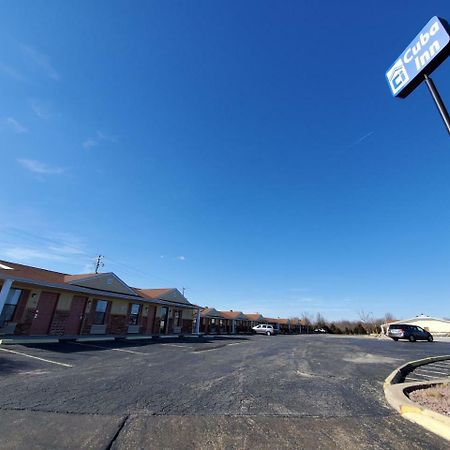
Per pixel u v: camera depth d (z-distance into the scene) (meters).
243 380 8.02
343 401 6.00
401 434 4.26
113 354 12.35
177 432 4.25
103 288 21.25
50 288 17.48
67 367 8.98
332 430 4.40
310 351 16.94
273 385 7.46
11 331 15.87
